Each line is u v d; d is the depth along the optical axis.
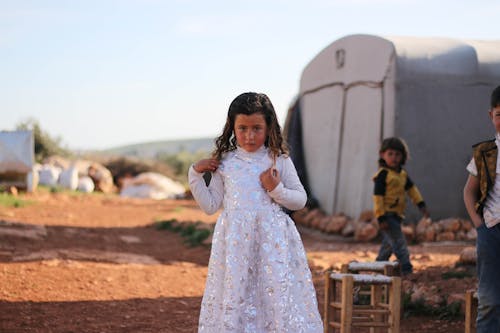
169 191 34.16
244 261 4.52
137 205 23.83
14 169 24.05
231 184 4.67
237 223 4.57
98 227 15.64
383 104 14.41
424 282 8.30
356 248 12.78
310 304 4.59
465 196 5.12
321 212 16.58
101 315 7.07
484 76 14.59
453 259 10.57
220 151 4.79
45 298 7.71
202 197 4.70
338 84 16.19
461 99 14.45
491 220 4.91
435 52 14.50
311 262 10.32
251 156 4.72
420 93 14.23
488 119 14.59
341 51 16.03
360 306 5.89
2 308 7.16
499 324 4.93
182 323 6.80
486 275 4.94
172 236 14.56
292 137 18.27
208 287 4.59
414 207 14.09
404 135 14.13
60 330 6.42
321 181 17.02
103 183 35.28
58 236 13.11
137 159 47.69
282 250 4.55
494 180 4.91
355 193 15.25
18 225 13.69
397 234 8.10
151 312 7.27
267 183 4.56
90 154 48.88
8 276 8.73
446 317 6.93
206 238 13.16
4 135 24.22
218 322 4.51
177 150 153.75
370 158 14.72
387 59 14.33
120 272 9.55
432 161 14.23
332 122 16.45
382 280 5.48
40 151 45.97
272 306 4.48
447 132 14.34
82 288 8.34
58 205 21.23
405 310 7.15
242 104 4.59
